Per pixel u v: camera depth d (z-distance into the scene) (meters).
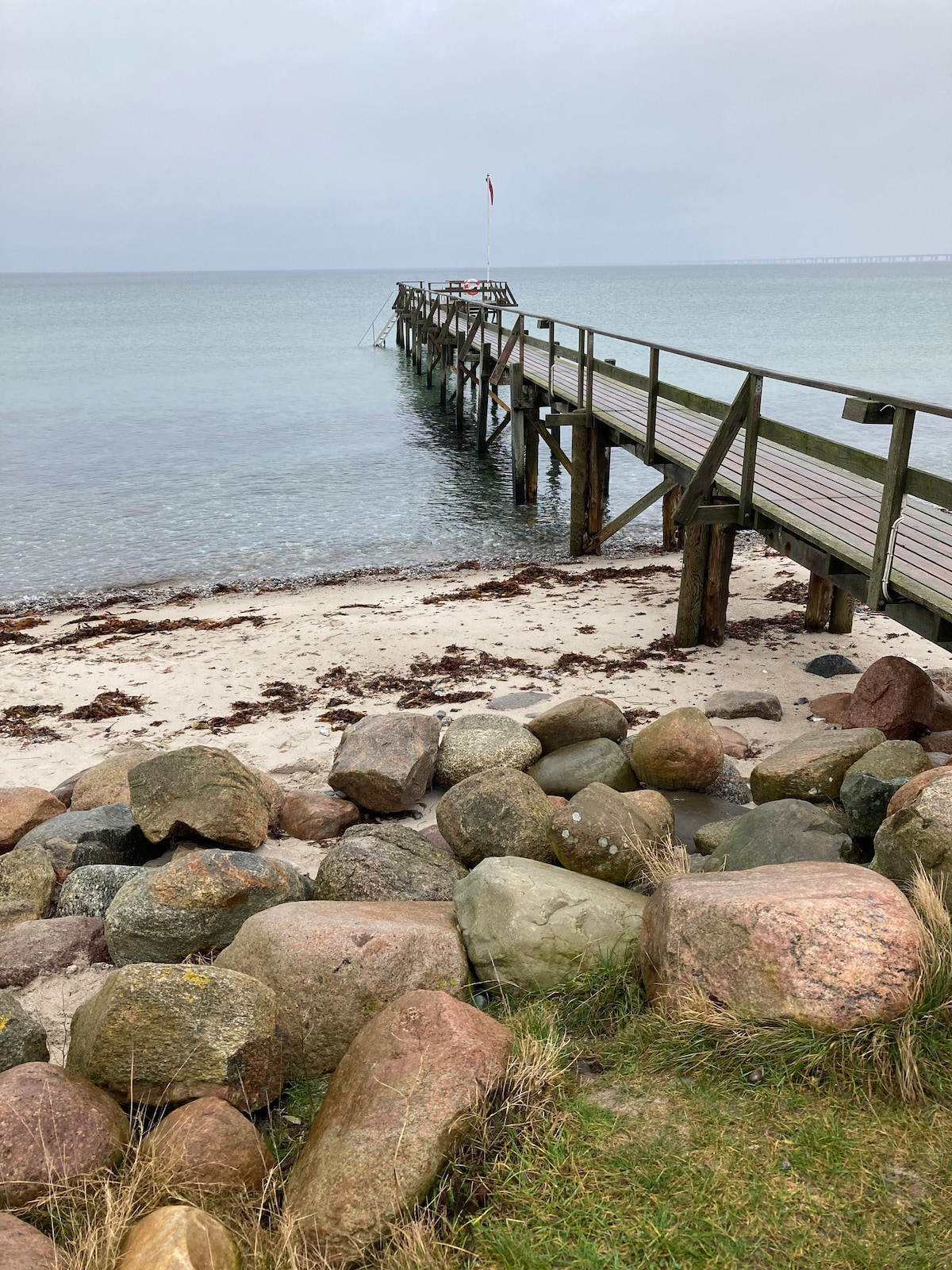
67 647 9.91
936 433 22.84
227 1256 2.15
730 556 8.64
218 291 156.62
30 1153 2.44
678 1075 2.73
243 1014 2.84
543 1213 2.29
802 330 53.50
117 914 3.92
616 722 6.15
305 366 41.00
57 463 21.23
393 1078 2.53
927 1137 2.41
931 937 2.85
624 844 4.27
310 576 13.25
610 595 11.13
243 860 4.05
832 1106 2.53
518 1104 2.60
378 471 20.31
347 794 5.79
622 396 14.12
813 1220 2.20
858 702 6.52
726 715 7.01
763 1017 2.76
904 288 133.62
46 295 137.38
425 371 35.91
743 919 2.84
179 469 20.58
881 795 3.93
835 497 7.73
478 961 3.44
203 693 8.32
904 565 5.83
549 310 72.00
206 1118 2.56
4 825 5.49
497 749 5.95
